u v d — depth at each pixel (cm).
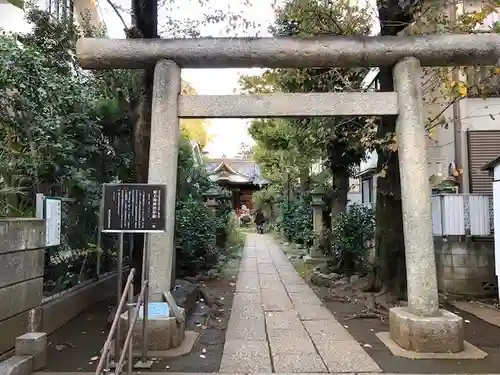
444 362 459
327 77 910
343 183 1246
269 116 557
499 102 1033
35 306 479
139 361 458
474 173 1020
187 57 557
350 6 841
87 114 734
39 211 539
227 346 521
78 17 1206
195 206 1125
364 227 1048
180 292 684
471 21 713
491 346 520
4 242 421
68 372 437
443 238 821
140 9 690
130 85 802
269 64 568
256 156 2217
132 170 820
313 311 715
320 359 473
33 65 589
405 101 551
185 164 1105
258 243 1981
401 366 448
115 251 856
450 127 1043
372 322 639
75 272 719
